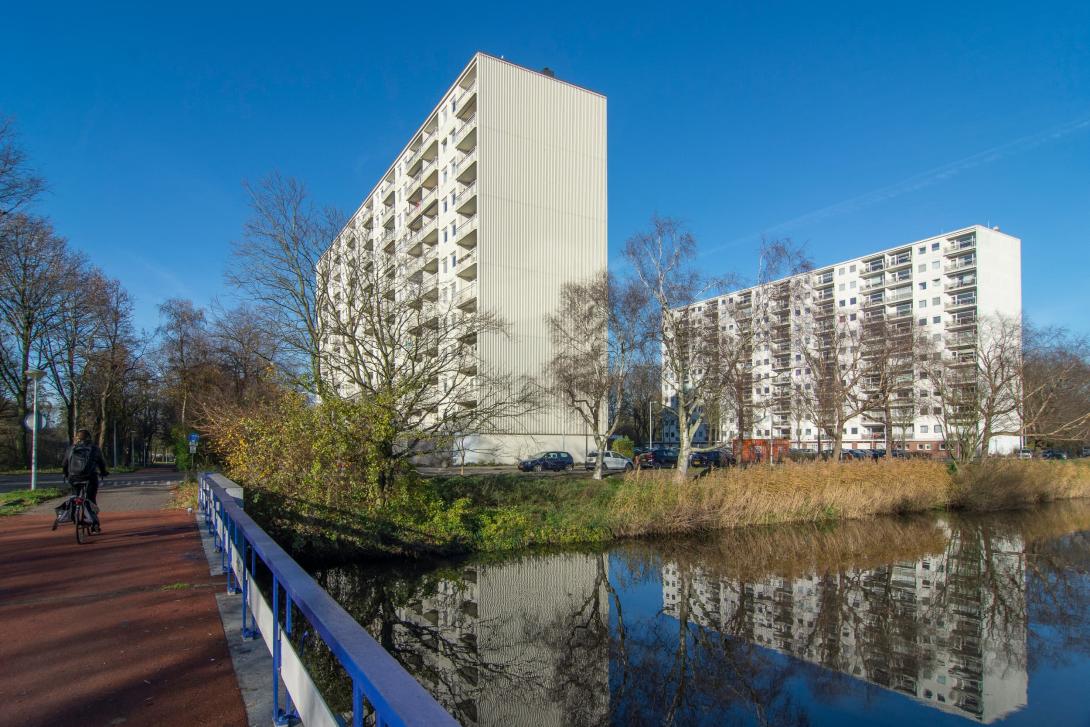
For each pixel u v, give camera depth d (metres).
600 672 8.52
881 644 10.09
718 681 8.41
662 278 26.52
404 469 15.16
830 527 21.25
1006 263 68.31
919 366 36.81
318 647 6.62
